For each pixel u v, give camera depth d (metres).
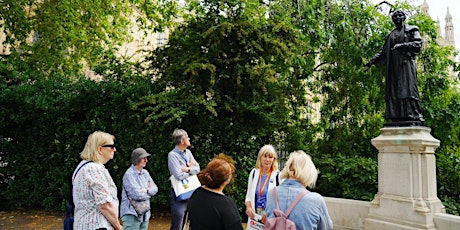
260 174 4.19
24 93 8.46
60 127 8.26
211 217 2.41
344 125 9.66
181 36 8.71
